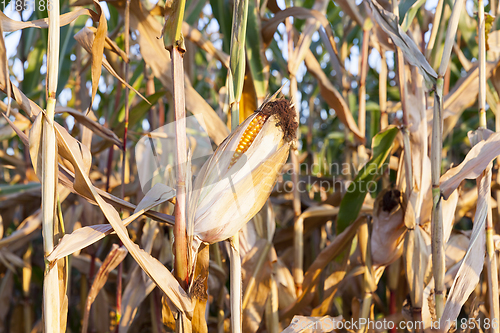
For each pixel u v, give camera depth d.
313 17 1.56
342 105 1.73
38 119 1.16
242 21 1.24
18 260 1.92
